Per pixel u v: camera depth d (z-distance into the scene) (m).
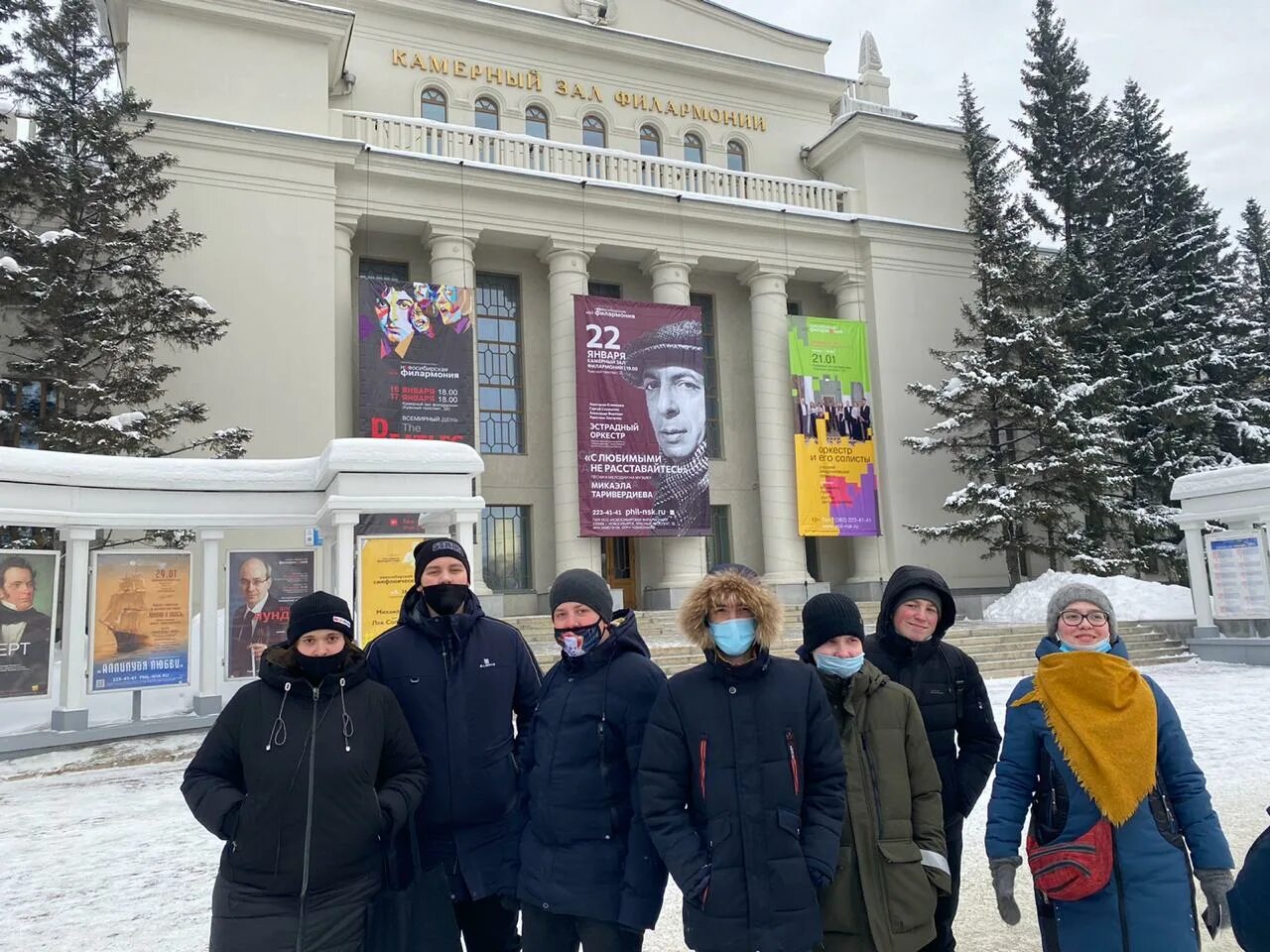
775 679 3.18
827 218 25.98
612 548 24.28
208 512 12.04
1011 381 23.61
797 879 2.95
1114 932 2.90
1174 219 30.73
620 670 3.47
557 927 3.37
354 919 3.23
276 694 3.30
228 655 11.97
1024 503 23.44
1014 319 24.38
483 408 23.58
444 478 11.59
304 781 3.18
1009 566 24.88
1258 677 14.52
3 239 15.69
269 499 12.37
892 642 3.90
